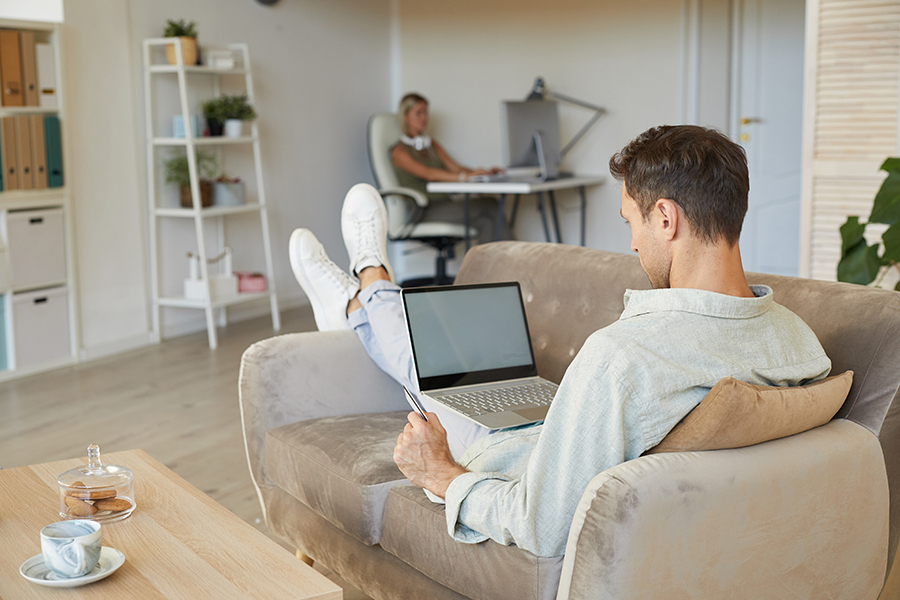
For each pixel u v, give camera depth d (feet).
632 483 3.16
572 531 3.32
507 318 5.79
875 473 3.88
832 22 9.68
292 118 16.69
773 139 16.42
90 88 12.58
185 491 4.35
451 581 4.10
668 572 3.30
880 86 9.53
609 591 3.20
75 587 3.33
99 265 12.90
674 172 3.38
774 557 3.61
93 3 12.52
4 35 11.21
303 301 17.25
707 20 16.30
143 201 13.62
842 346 4.22
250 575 3.47
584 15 17.43
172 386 11.38
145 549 3.68
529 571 3.62
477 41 18.65
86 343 12.78
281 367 5.82
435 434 4.00
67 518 3.94
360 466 4.84
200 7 14.42
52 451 8.93
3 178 11.29
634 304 3.59
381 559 4.72
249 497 7.82
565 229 18.11
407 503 4.40
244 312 15.72
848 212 9.92
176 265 14.28
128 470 4.13
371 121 16.53
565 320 6.02
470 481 3.75
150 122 13.50
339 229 18.13
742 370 3.43
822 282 4.59
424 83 19.34
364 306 6.26
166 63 13.70
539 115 15.61
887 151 9.59
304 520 5.38
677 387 3.29
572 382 3.37
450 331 5.54
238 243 15.55
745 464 3.43
